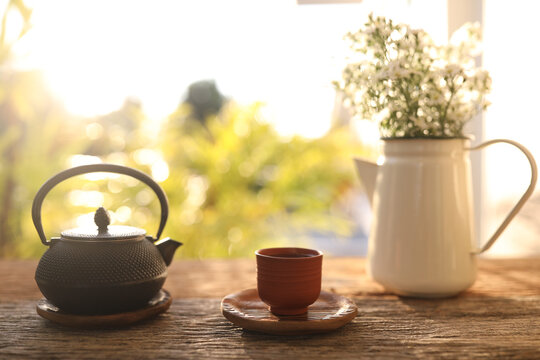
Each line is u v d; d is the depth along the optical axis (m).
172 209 1.79
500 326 0.63
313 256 0.63
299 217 1.94
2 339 0.59
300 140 1.92
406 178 0.71
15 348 0.57
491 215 1.19
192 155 1.91
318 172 1.91
